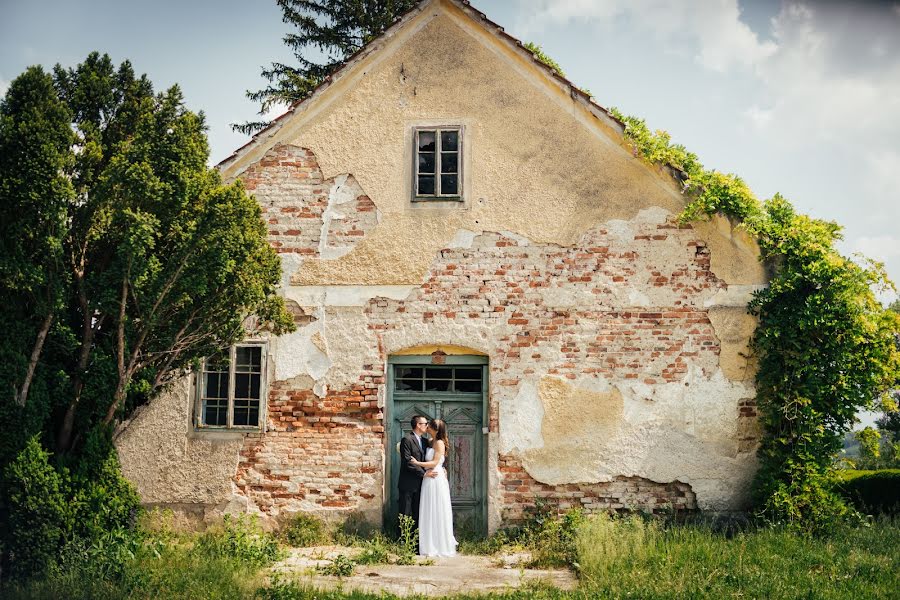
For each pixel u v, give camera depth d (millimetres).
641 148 10961
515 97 11453
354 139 11516
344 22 21562
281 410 11141
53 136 8016
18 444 7848
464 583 8461
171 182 8633
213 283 8867
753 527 10398
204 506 11031
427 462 10453
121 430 9172
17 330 8008
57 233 8078
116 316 8547
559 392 10977
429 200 11344
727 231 11055
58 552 7840
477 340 11094
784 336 10664
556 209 11250
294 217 11422
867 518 10523
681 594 7422
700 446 10836
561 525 10453
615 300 11086
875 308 10609
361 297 11250
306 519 10891
